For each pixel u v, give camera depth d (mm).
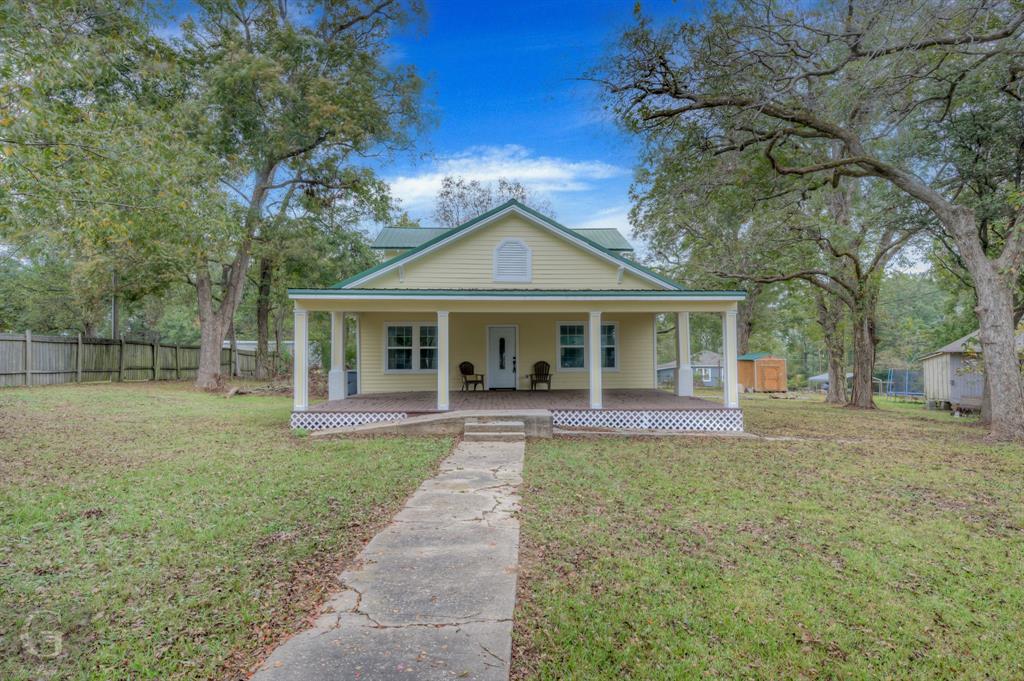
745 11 10398
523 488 6035
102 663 2691
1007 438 9953
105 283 19781
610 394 14242
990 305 10375
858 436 10648
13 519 4793
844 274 17656
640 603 3336
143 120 8406
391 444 8734
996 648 2945
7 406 12078
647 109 12055
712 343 39375
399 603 3248
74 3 7402
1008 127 11141
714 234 17359
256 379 25156
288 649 2734
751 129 11562
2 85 5887
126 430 9961
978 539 4543
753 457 8070
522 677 2584
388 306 10992
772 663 2770
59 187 6430
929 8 9078
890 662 2809
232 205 17469
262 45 18219
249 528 4633
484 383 15203
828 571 3854
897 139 12781
